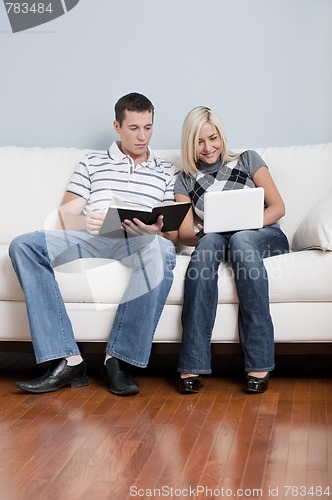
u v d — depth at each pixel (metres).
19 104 3.88
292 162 3.40
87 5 3.79
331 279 2.82
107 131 3.85
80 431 2.36
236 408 2.59
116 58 3.80
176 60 3.77
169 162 3.39
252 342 2.80
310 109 3.70
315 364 3.28
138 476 1.99
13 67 3.86
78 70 3.83
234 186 3.22
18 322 2.97
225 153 3.27
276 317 2.86
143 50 3.78
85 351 2.98
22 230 3.49
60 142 3.88
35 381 2.82
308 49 3.67
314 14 3.65
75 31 3.81
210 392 2.81
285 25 3.68
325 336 2.85
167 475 1.99
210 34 3.74
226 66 3.74
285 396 2.74
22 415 2.54
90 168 3.34
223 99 3.76
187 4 3.73
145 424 2.43
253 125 3.75
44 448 2.21
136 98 3.25
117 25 3.79
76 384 2.89
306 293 2.83
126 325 2.83
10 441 2.28
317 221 2.90
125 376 2.81
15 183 3.52
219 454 2.14
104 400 2.71
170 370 3.20
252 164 3.26
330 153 3.40
